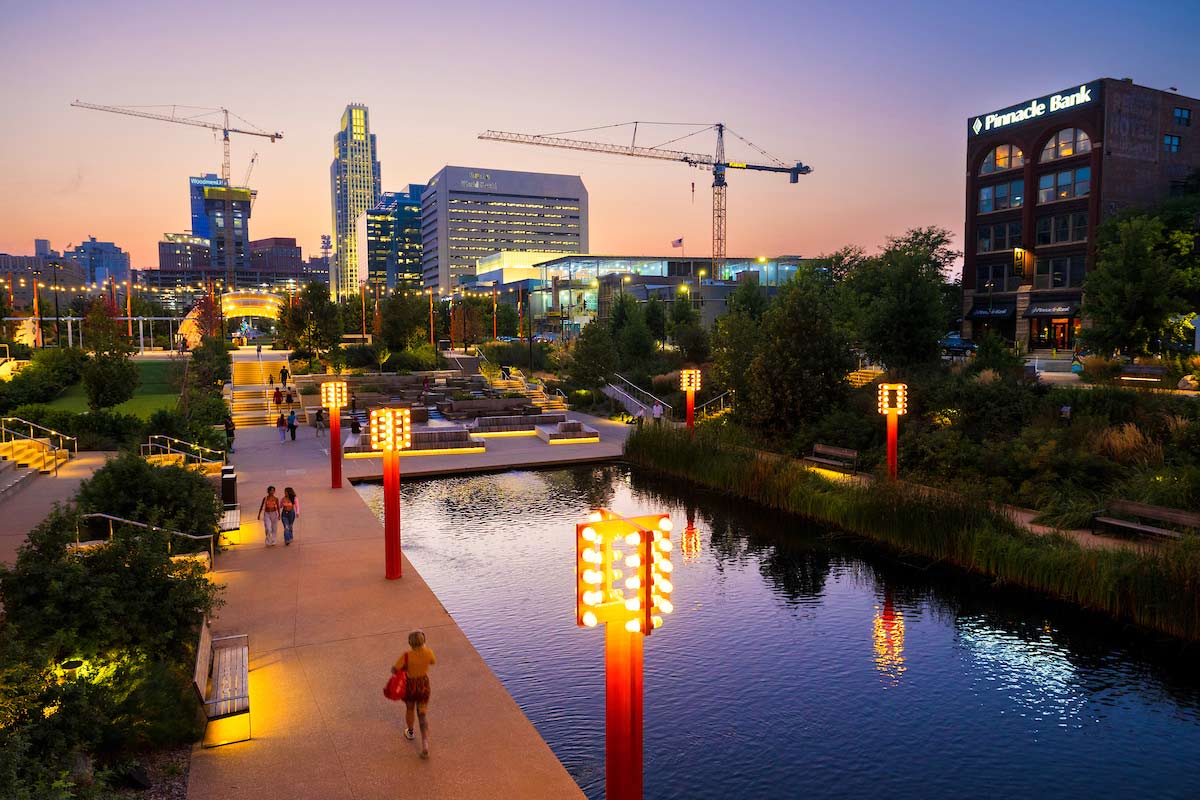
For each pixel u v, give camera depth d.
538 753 9.29
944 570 17.80
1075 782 9.61
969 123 63.91
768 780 9.68
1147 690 12.01
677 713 11.35
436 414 42.72
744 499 24.98
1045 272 58.38
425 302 68.62
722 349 40.28
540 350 68.62
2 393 35.53
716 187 178.75
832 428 29.38
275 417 41.44
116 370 34.84
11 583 10.12
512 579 17.00
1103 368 34.53
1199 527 16.39
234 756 9.12
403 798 8.31
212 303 86.31
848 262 68.81
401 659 9.14
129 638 10.16
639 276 113.19
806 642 13.85
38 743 7.79
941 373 33.53
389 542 15.79
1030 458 22.41
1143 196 56.06
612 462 31.47
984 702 11.66
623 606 7.80
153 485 16.73
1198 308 48.38
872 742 10.55
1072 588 15.53
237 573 16.16
